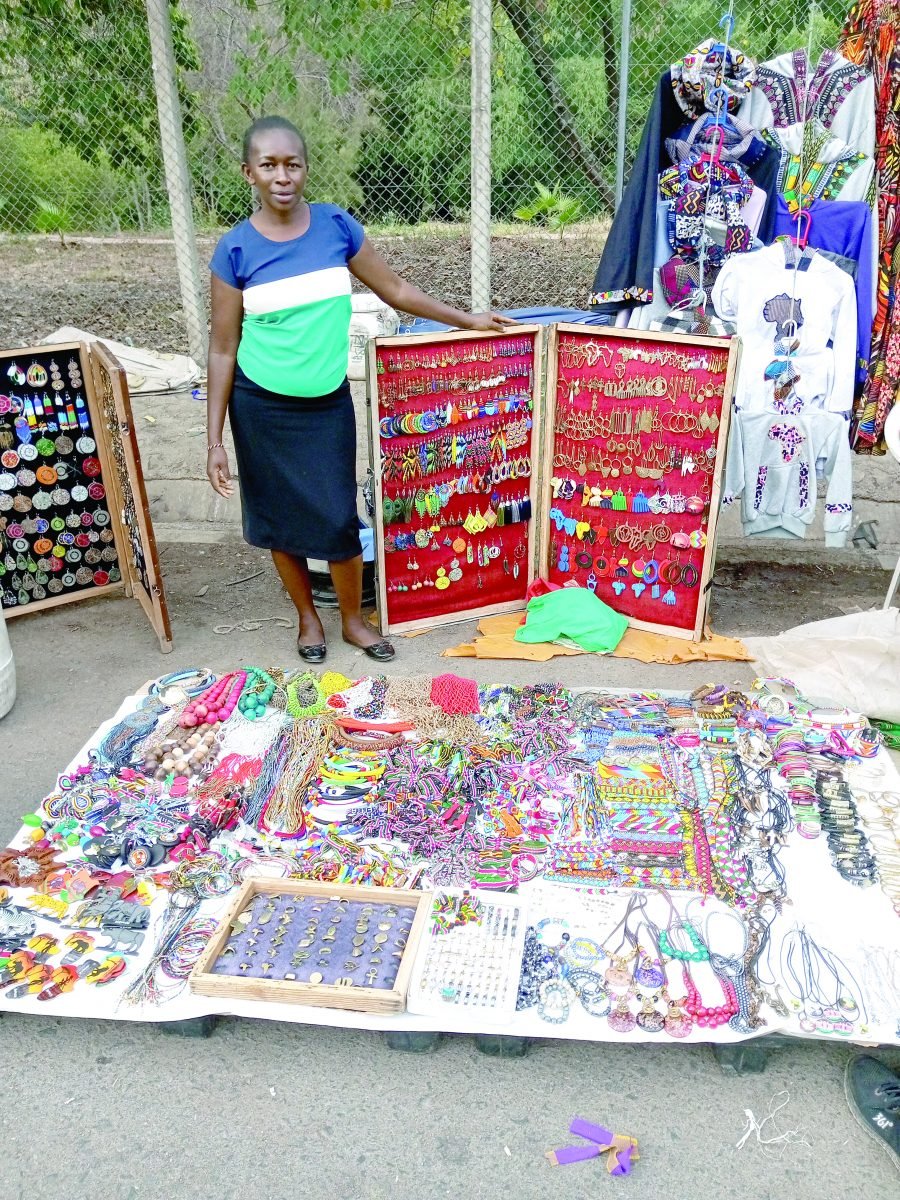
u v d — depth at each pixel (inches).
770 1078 88.0
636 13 262.8
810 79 143.8
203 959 92.1
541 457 161.3
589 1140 82.1
